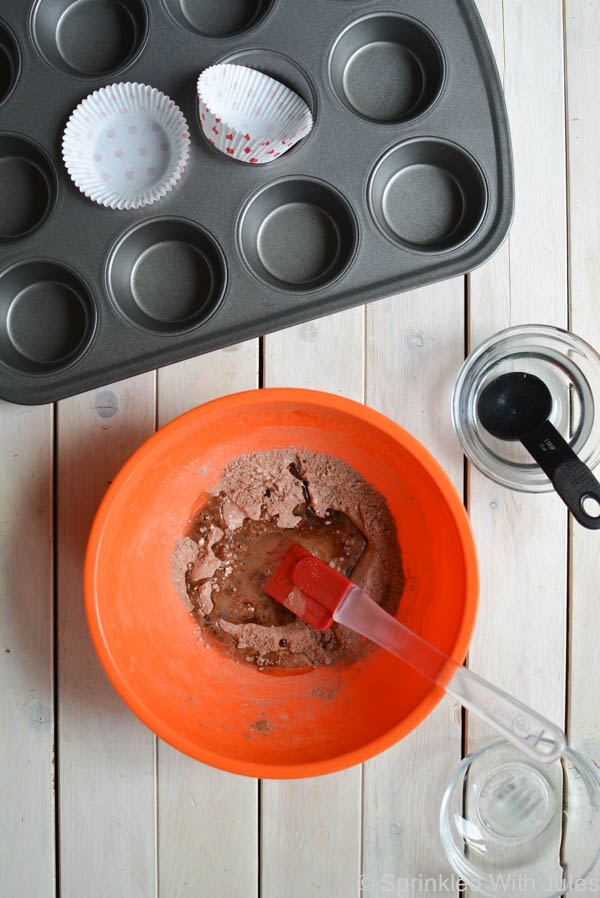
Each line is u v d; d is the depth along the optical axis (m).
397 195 0.83
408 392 0.83
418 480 0.77
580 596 0.83
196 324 0.81
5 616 0.82
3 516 0.82
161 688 0.77
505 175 0.81
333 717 0.78
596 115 0.83
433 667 0.73
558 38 0.83
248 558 0.81
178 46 0.81
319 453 0.80
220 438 0.79
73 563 0.82
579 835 0.82
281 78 0.82
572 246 0.83
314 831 0.82
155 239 0.82
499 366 0.82
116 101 0.81
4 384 0.80
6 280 0.81
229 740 0.77
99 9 0.83
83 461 0.82
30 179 0.83
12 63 0.81
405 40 0.82
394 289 0.81
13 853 0.82
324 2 0.81
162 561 0.80
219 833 0.82
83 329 0.82
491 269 0.83
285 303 0.81
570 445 0.82
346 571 0.81
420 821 0.83
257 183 0.81
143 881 0.82
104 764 0.82
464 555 0.74
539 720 0.70
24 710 0.82
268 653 0.80
